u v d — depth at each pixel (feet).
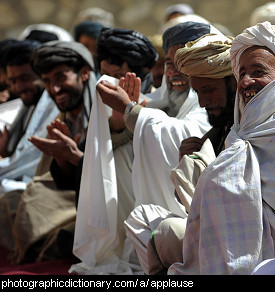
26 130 63.05
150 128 40.65
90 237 43.19
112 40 49.34
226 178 30.22
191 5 154.71
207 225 30.25
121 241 43.93
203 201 30.48
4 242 56.54
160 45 56.13
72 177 50.39
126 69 49.88
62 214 52.13
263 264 28.68
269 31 31.76
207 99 38.17
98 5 156.76
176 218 33.42
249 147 30.73
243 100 32.04
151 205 36.40
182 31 43.65
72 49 53.62
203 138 37.99
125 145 45.52
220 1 152.87
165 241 32.68
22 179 61.31
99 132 43.32
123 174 44.86
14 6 156.97
